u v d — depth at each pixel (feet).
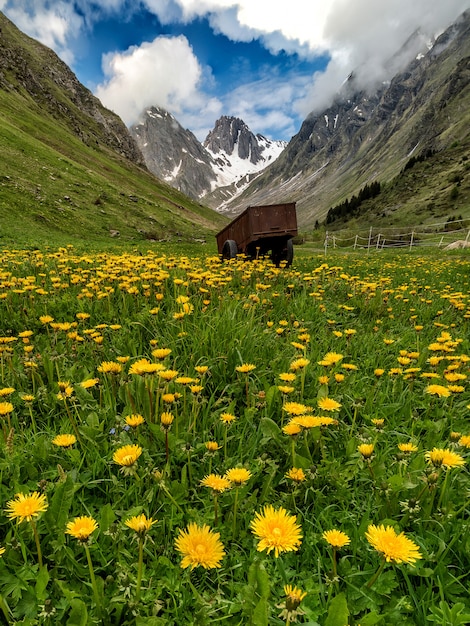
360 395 11.41
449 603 5.44
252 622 4.52
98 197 165.07
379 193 604.08
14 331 16.52
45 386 11.46
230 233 51.90
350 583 5.45
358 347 15.83
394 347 16.51
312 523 6.52
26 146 179.32
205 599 5.26
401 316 22.22
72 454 7.83
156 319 15.79
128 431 9.00
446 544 6.20
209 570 5.87
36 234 98.12
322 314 20.16
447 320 21.25
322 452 8.29
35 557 6.12
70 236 116.16
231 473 6.01
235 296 20.15
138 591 5.06
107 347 13.71
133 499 7.19
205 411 10.02
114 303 19.08
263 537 4.22
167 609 5.21
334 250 140.77
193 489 7.36
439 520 6.51
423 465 7.48
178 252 78.48
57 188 152.15
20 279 19.63
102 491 7.50
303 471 7.38
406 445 7.73
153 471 7.12
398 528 6.25
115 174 291.58
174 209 286.05
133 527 4.93
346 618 4.42
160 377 9.23
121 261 25.38
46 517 6.28
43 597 5.23
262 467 7.75
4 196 119.44
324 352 14.55
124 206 175.73
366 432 8.96
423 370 13.99
